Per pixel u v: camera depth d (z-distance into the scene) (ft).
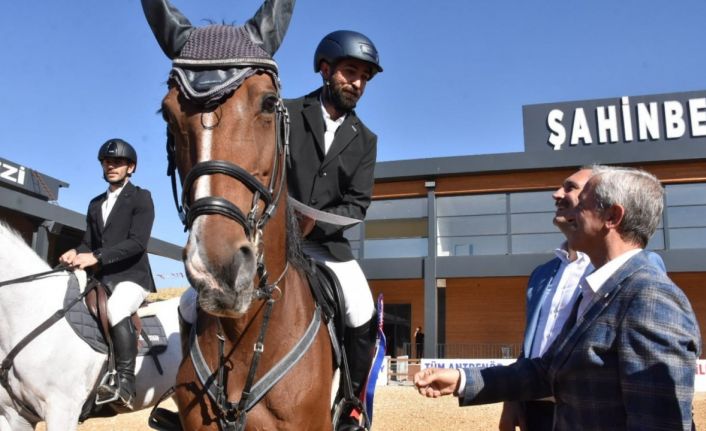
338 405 9.78
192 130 7.41
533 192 74.74
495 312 77.92
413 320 80.12
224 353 8.32
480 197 76.84
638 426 6.23
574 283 10.34
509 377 8.32
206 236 6.67
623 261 7.29
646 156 69.31
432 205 74.74
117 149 15.83
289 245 9.10
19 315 13.84
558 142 73.97
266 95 7.70
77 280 14.96
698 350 6.56
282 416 8.34
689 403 6.15
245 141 7.45
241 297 6.72
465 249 76.64
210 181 7.09
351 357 10.41
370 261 75.87
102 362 14.66
